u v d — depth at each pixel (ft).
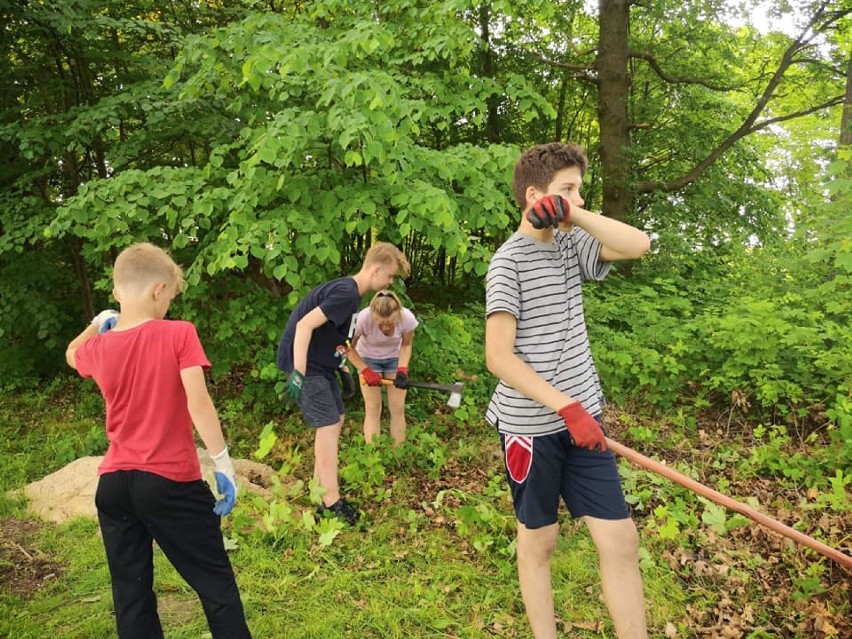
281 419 18.35
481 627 9.14
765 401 16.42
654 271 31.17
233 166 18.74
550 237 7.47
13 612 9.36
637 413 17.78
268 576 10.34
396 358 15.16
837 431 13.99
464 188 17.07
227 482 7.32
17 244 20.35
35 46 21.58
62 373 23.08
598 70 35.81
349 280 12.09
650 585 10.03
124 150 19.07
